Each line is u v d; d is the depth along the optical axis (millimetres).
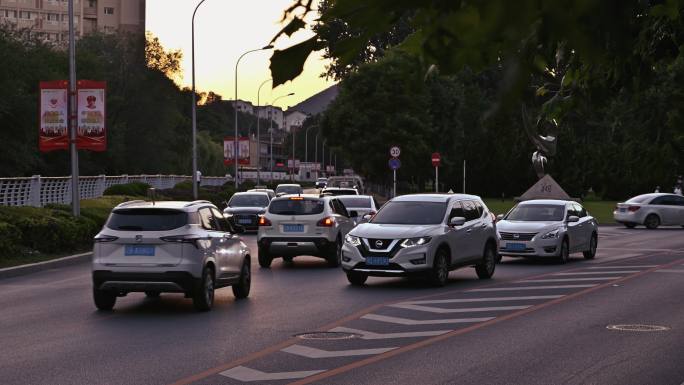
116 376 11977
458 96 84688
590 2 1474
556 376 12102
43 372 12273
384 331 16062
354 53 1893
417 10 1703
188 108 157500
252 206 51188
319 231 30406
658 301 20812
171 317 18062
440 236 24391
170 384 11438
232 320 17562
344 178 71438
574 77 5180
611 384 11625
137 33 114500
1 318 17969
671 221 57219
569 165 89938
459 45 1649
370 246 24266
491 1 1538
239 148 90625
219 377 11891
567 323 17188
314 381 11625
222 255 20109
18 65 84312
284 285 24547
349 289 23516
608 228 57844
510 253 32656
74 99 38188
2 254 29469
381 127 80875
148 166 112312
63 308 19594
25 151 81062
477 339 15203
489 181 95375
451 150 87500
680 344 14812
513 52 1628
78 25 177875
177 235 18766
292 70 1854
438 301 20750
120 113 111750
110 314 18578
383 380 11719
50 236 32625
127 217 19062
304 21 1831
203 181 109000
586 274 27969
